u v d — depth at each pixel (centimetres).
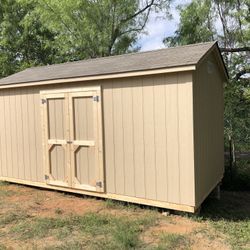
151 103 575
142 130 589
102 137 637
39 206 638
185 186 548
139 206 616
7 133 811
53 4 1544
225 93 1139
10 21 2131
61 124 698
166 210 587
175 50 657
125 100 605
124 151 614
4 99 808
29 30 2109
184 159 546
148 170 588
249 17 1299
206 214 588
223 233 496
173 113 553
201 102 588
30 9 2078
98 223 535
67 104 682
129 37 1658
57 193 724
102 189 645
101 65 698
